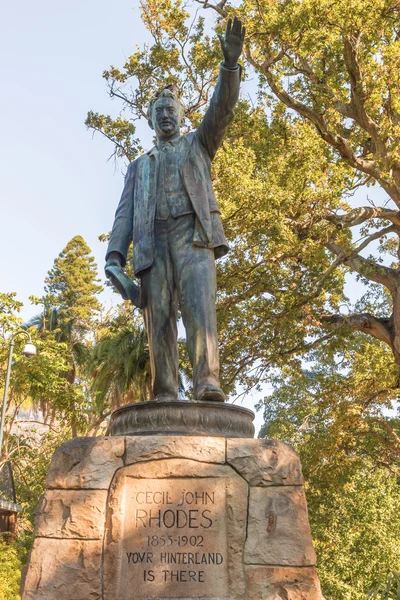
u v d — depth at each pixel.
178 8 20.53
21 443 29.34
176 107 6.08
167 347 5.60
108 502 4.71
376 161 18.53
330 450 20.52
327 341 21.44
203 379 5.32
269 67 19.36
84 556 4.59
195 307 5.47
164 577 4.55
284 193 17.27
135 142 21.06
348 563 21.59
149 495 4.72
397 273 20.39
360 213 19.72
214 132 5.82
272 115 20.52
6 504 21.89
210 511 4.70
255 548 4.64
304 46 17.64
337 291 21.09
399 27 18.86
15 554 18.48
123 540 4.62
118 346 22.22
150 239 5.66
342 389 22.19
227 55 5.55
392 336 20.75
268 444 4.88
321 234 18.62
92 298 43.06
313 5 16.86
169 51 20.97
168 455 4.79
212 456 4.80
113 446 4.82
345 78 19.61
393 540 22.36
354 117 19.50
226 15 20.23
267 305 20.48
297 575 4.58
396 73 17.42
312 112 19.58
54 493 4.75
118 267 5.86
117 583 4.53
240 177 16.75
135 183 6.01
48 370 22.53
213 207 5.78
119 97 21.27
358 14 16.77
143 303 5.73
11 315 21.95
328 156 19.62
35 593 4.51
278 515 4.71
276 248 17.61
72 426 24.17
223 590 4.54
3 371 22.41
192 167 5.80
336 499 22.61
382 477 25.00
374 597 7.24
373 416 22.23
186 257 5.59
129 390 23.11
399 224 20.31
